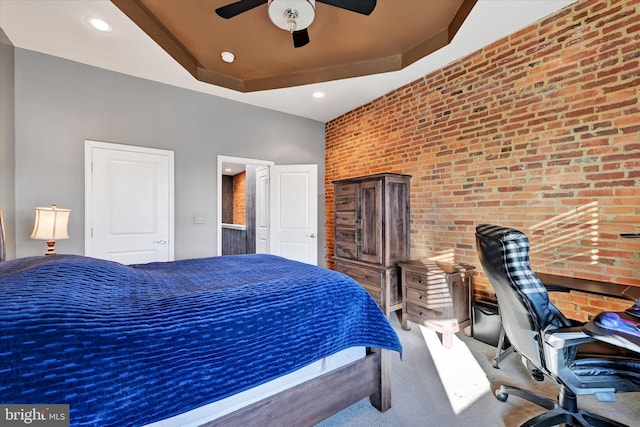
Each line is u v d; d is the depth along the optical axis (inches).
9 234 101.2
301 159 179.8
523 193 93.2
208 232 146.6
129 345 36.9
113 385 34.8
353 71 125.7
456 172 112.7
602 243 77.3
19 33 95.0
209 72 133.2
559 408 56.9
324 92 142.2
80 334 34.3
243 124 157.6
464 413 64.1
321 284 60.6
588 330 44.3
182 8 90.5
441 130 117.8
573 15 81.8
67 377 32.4
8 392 30.0
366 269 128.5
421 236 125.6
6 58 99.1
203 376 41.6
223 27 100.3
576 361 49.4
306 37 90.0
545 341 48.7
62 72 111.4
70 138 113.5
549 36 86.5
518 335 55.6
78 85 114.5
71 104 113.4
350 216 136.6
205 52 117.9
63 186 112.3
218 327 44.2
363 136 159.0
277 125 169.8
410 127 131.2
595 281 77.4
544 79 87.9
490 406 66.4
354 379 60.5
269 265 82.6
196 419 42.4
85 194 116.6
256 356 46.8
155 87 131.4
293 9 77.1
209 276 67.9
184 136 139.5
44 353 31.9
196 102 142.6
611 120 75.6
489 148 102.0
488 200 102.7
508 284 51.6
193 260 91.5
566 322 50.4
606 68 76.3
